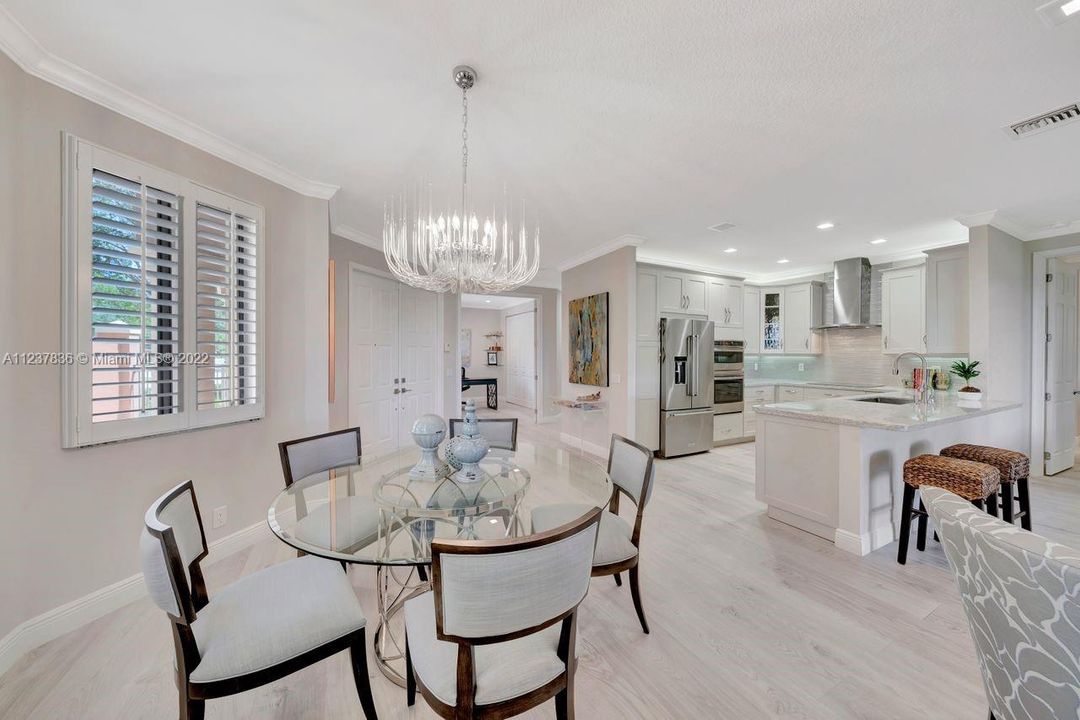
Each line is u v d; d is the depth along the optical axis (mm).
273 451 2729
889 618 1946
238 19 1518
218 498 2416
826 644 1776
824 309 5949
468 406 2064
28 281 1694
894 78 1854
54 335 1771
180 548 1280
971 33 1583
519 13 1491
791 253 5113
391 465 2355
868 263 5273
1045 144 2445
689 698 1503
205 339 2316
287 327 2828
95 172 1886
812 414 2789
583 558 1147
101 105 1917
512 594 1040
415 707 1459
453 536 1666
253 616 1297
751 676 1602
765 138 2383
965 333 4027
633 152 2547
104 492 1938
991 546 937
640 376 4883
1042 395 4102
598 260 5008
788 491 2977
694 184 3033
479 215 3676
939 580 2270
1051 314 4148
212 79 1859
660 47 1668
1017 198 3285
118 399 1933
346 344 4121
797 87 1920
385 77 1850
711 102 2037
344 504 1946
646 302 4949
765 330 6375
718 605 2055
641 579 2299
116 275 1962
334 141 2398
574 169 2783
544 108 2084
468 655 1060
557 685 1169
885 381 5312
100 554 1925
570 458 2645
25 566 1700
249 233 2549
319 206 3025
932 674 1605
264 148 2473
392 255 2654
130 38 1614
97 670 1602
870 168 2770
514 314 9531
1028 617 888
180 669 1142
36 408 1723
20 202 1668
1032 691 915
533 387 8672
